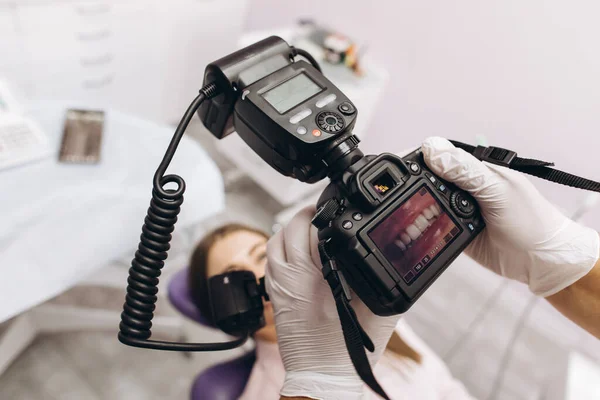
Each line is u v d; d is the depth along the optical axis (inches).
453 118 71.1
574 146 60.5
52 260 38.5
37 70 64.1
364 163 21.2
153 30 71.9
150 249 19.2
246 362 40.4
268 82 21.2
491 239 27.7
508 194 25.1
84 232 40.1
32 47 61.6
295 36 75.0
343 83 68.6
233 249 39.4
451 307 72.7
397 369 37.9
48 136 44.2
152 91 80.0
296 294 25.0
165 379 52.6
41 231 38.3
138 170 44.2
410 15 68.1
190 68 82.3
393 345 39.8
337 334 25.4
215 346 21.1
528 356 68.9
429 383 38.9
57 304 54.5
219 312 26.6
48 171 41.6
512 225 25.5
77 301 55.6
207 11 76.5
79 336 54.1
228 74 20.7
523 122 64.0
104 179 42.6
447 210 23.3
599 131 57.4
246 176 81.7
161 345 19.7
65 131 44.6
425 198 22.8
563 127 60.4
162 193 18.7
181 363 54.0
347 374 25.5
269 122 20.3
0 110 43.6
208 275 39.3
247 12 92.4
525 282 28.4
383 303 20.7
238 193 79.1
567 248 25.5
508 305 74.7
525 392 63.7
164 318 52.1
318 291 24.9
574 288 26.1
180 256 52.5
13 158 40.8
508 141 66.8
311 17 82.0
